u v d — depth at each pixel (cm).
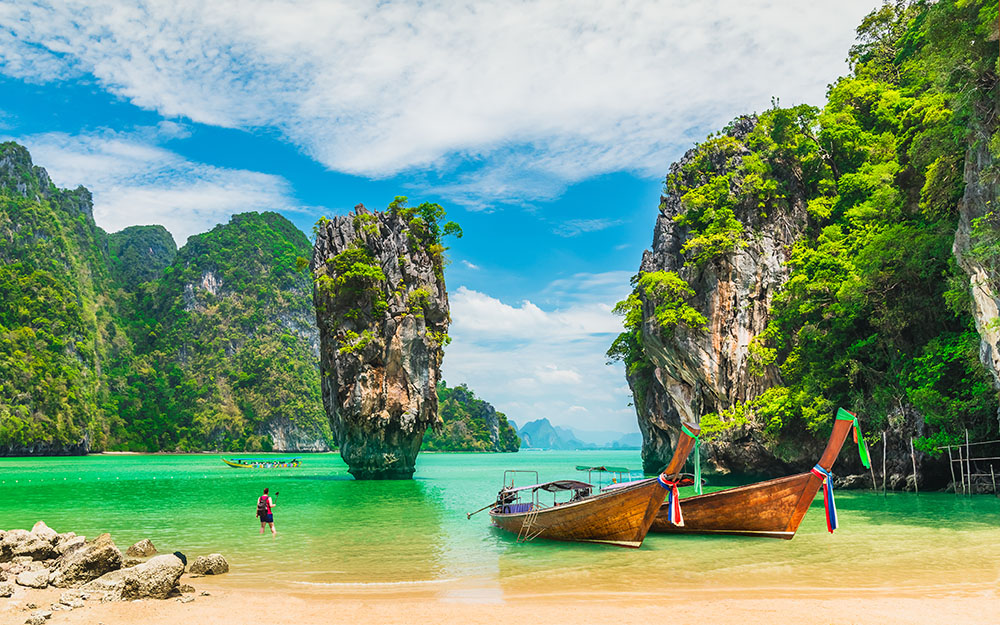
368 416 6222
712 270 5197
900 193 4356
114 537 2492
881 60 5975
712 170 5828
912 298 3950
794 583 1587
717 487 4366
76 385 15950
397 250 6706
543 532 2303
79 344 17150
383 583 1625
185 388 19900
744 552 2008
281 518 3103
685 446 1967
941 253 3644
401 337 6394
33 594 1466
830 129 5281
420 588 1570
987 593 1445
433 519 3033
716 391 5059
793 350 4662
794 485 2139
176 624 1234
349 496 4422
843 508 3117
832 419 4206
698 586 1564
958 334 3578
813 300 4447
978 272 2936
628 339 6650
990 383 3284
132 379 19638
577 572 1742
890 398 3975
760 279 5094
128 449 17525
